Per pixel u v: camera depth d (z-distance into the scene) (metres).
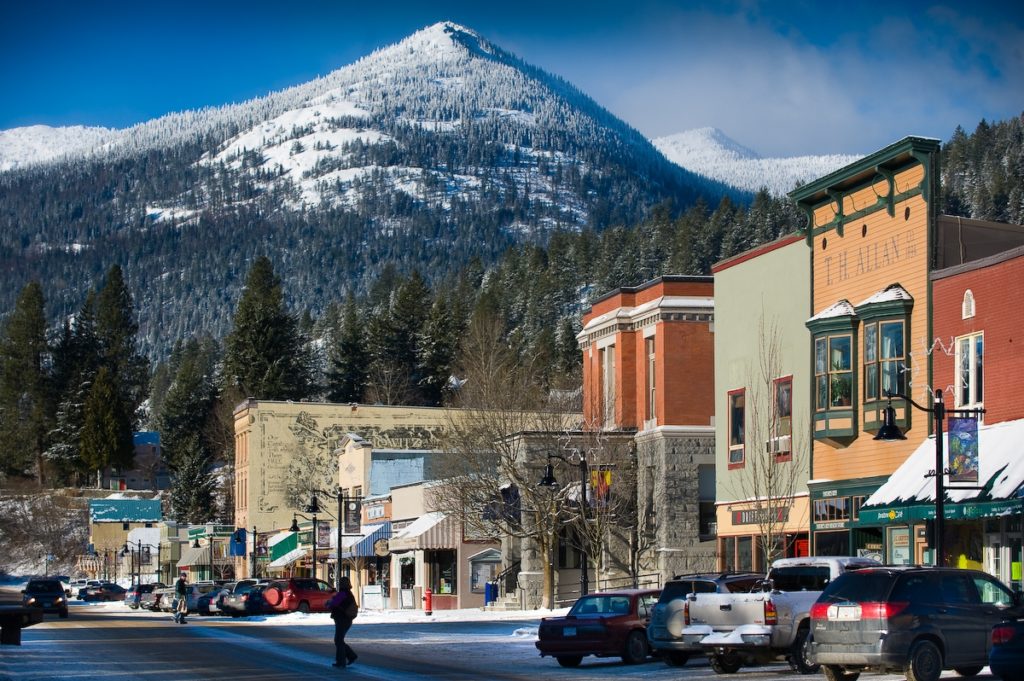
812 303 45.06
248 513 101.25
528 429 60.94
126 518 148.00
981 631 24.16
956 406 37.75
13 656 34.56
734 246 198.38
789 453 45.91
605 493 55.28
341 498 62.81
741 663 29.11
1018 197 191.50
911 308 40.09
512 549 62.75
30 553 162.50
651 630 30.34
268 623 57.69
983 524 36.59
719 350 51.47
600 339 60.12
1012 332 35.72
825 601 24.34
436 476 70.00
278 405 102.38
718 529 50.94
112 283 186.88
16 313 177.75
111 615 74.88
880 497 37.66
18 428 174.50
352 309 175.38
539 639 31.97
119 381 181.62
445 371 149.88
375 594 72.44
